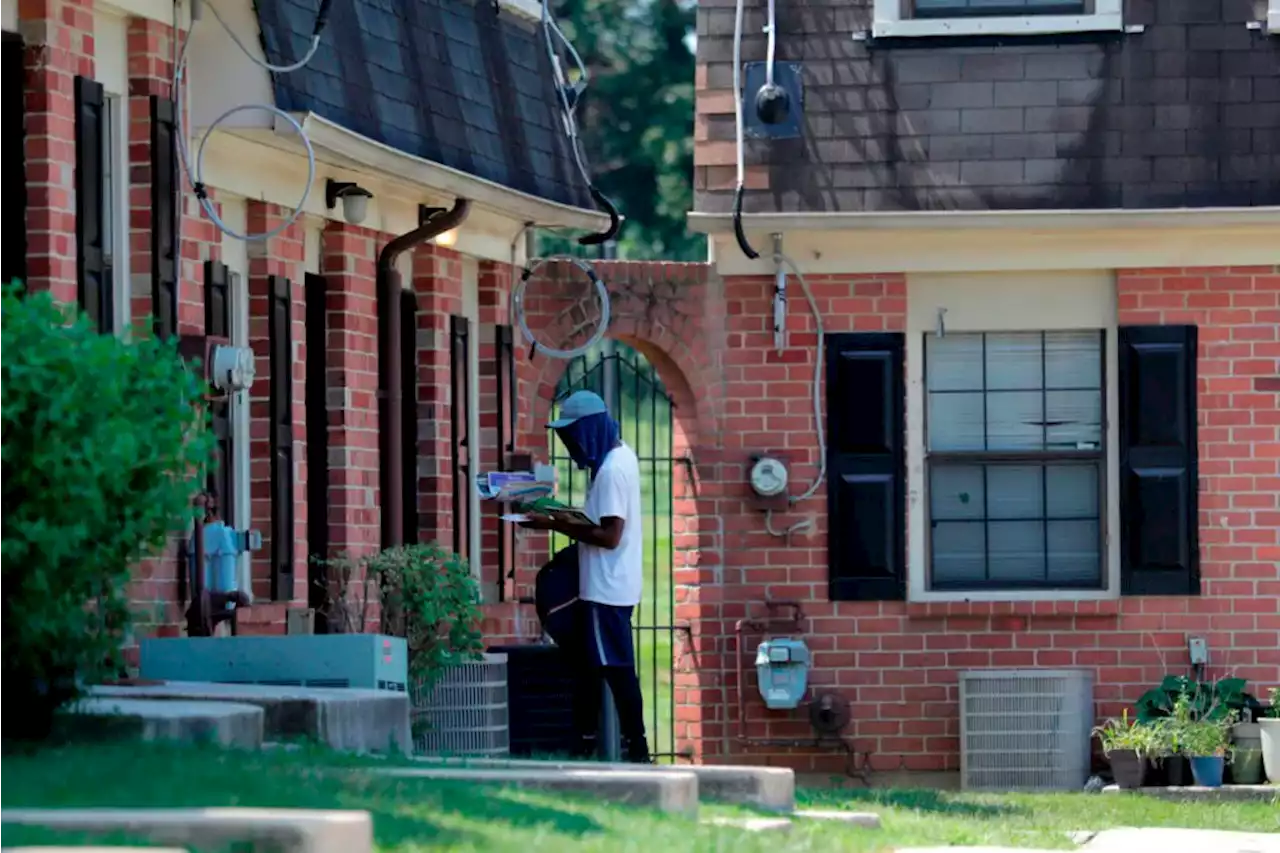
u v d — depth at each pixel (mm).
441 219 36094
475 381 39625
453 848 17953
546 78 41469
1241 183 39469
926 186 39500
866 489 39875
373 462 35656
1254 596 39656
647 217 73312
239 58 30453
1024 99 39812
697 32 40375
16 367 21344
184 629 29359
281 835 16312
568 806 21391
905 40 40062
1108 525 40031
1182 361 39719
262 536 32312
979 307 40094
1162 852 25781
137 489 22188
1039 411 40156
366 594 33875
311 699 24922
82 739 22438
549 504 29609
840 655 39812
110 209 28922
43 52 27031
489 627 39375
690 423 40156
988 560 40188
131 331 23625
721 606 39938
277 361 32656
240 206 32250
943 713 39625
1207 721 37938
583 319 40344
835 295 40062
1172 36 40000
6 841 15859
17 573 21469
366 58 34594
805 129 39812
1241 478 39719
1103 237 39750
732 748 39844
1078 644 39719
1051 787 38812
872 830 24562
